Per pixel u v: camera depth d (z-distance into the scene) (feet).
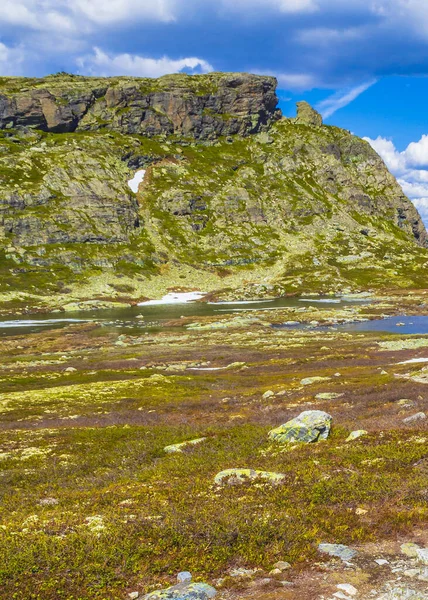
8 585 36.86
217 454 89.86
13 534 47.24
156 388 206.80
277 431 98.63
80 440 115.34
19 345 384.88
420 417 96.73
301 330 426.92
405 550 40.55
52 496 70.74
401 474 61.41
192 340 389.60
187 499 57.57
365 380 179.11
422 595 31.86
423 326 424.87
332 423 107.14
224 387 210.38
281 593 34.40
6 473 88.89
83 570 38.75
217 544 42.83
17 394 196.65
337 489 56.59
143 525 47.26
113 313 600.39
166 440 109.81
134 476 79.97
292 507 51.93
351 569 37.96
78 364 290.76
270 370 254.68
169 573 39.01
